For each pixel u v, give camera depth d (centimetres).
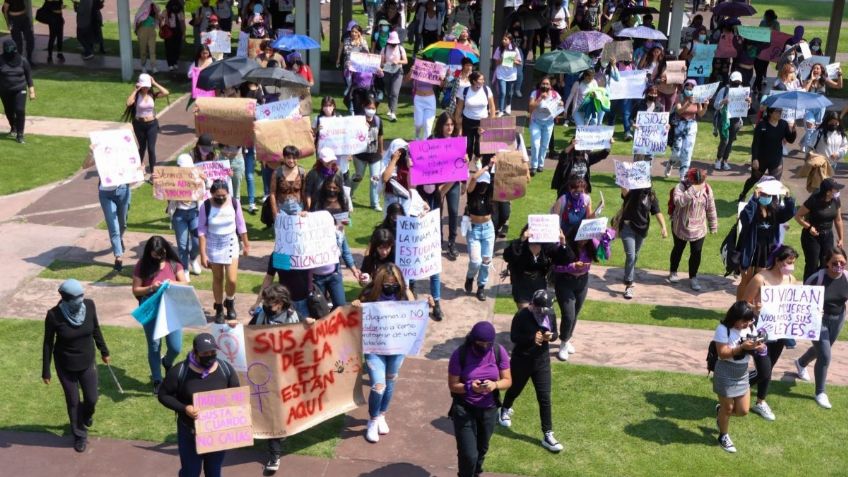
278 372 894
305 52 2242
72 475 880
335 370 934
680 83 1947
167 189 1217
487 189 1227
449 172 1311
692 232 1309
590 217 1131
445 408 1016
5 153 1769
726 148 1864
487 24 2194
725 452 959
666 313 1267
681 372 1112
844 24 3912
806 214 1277
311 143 1429
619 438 975
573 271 1087
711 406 1043
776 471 930
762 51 2350
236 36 2845
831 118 1655
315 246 1012
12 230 1428
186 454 802
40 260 1328
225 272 1141
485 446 862
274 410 894
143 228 1460
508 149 1355
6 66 1783
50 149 1806
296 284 1025
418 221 1100
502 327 1200
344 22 2572
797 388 1091
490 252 1247
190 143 1881
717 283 1376
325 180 1199
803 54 2178
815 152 1672
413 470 909
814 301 995
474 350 834
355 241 1450
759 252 1211
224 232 1109
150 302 926
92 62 2477
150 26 2336
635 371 1109
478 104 1672
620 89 1967
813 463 947
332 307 1076
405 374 1078
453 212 1388
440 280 1316
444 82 1859
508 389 959
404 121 2089
